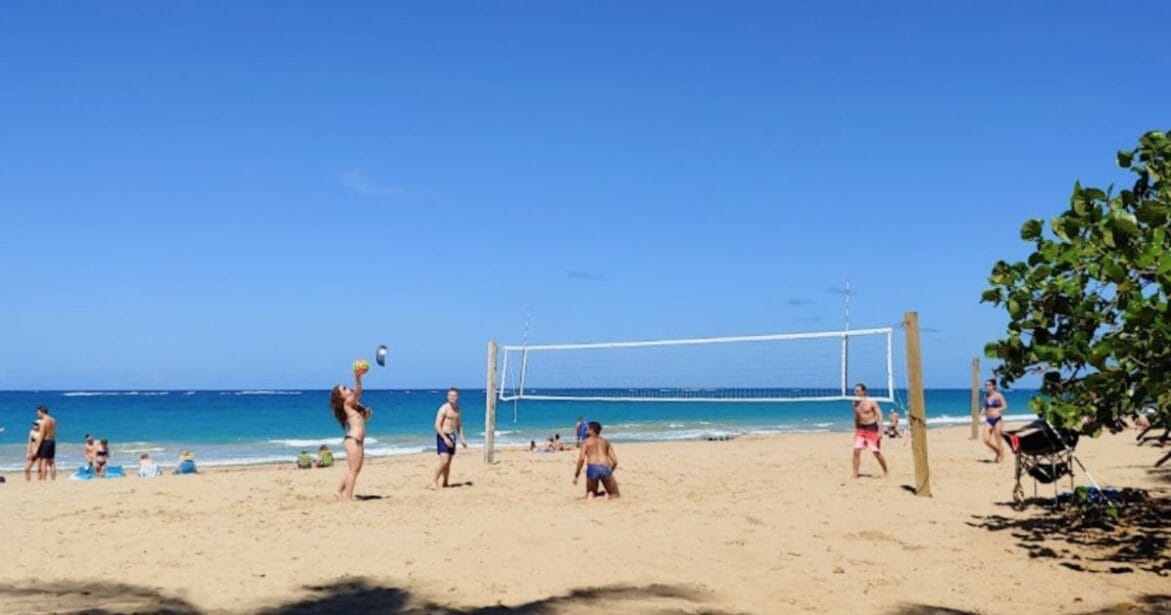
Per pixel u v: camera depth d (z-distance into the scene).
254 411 65.19
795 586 5.44
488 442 15.09
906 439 20.55
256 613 4.79
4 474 20.45
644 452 18.20
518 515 8.19
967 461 13.98
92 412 62.59
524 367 15.84
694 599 5.08
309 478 12.66
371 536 7.05
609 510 8.54
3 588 5.38
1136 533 7.00
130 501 9.73
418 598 5.09
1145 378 5.21
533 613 4.73
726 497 9.56
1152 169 5.85
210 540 6.95
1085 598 5.18
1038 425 8.22
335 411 10.06
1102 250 5.45
